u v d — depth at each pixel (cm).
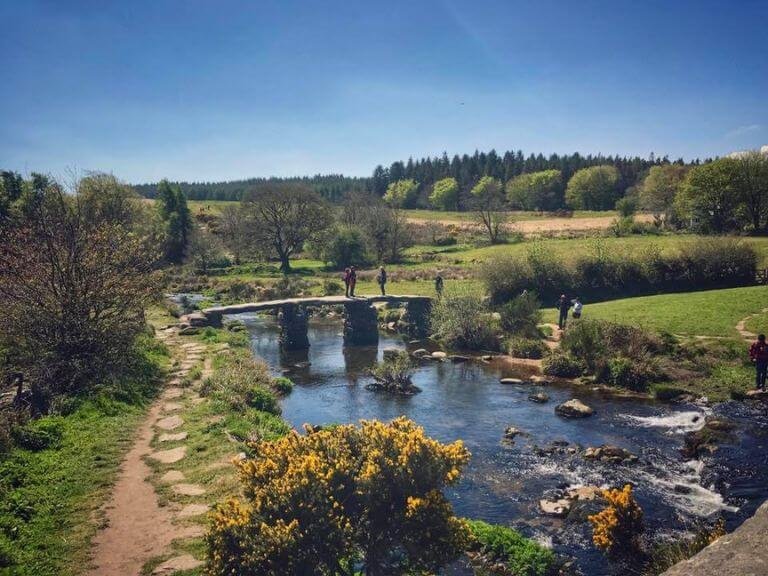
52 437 1314
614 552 1048
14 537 932
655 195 8794
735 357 2344
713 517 1241
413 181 16700
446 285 4538
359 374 2573
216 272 6303
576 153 17312
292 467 756
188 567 871
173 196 7106
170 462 1267
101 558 896
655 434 1762
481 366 2680
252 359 2444
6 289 1716
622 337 2519
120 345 1852
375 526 780
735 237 4147
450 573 1035
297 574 687
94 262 1841
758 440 1653
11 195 5203
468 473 1502
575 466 1536
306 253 7650
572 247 5197
